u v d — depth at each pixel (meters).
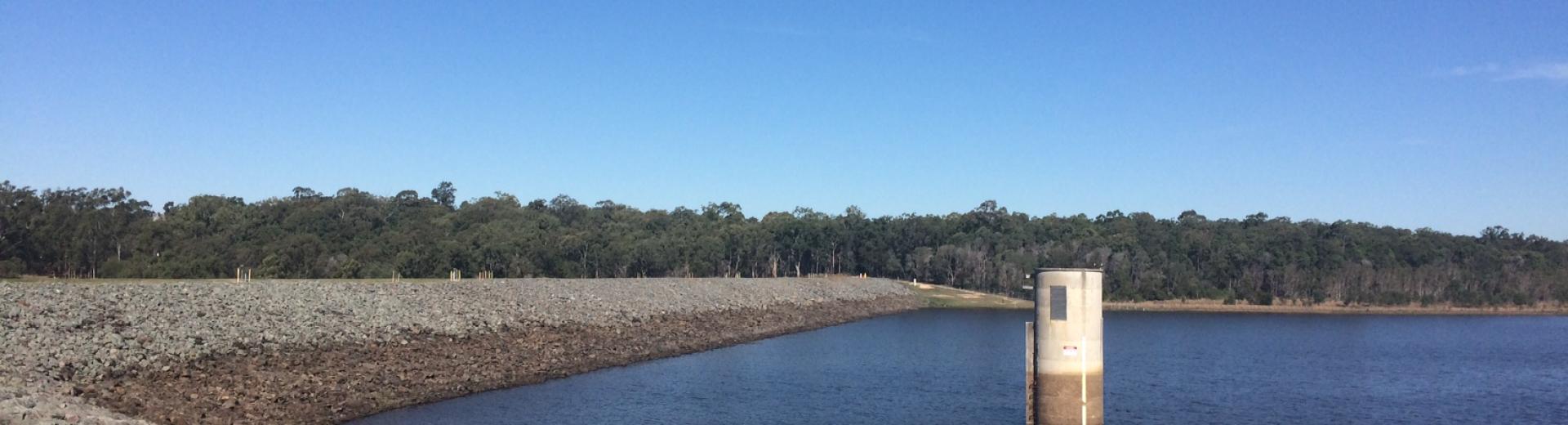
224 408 32.78
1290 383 52.47
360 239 123.94
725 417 38.94
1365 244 159.38
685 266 146.38
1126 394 47.22
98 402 30.06
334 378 39.22
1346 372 58.69
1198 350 73.88
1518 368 62.41
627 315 72.62
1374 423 40.03
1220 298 148.12
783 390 46.31
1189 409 42.94
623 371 51.72
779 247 166.62
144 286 46.53
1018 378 51.66
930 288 156.75
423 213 150.00
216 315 43.91
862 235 172.25
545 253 128.50
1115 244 159.25
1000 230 173.50
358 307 52.16
